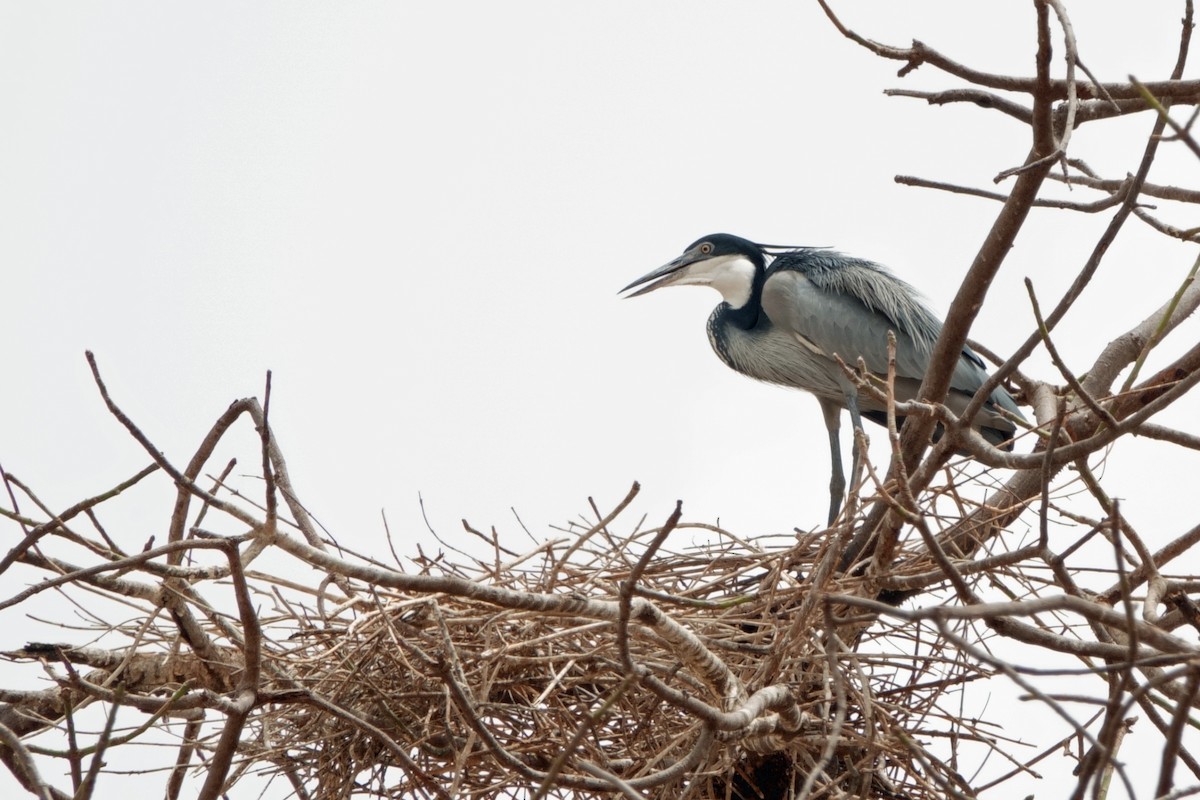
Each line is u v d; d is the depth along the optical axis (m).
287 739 8.86
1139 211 8.90
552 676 8.64
